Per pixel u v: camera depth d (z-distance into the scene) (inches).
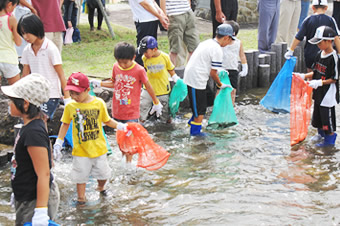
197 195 186.2
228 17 362.0
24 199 128.6
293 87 249.3
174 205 178.4
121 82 229.3
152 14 296.8
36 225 121.7
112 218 169.0
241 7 599.5
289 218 166.6
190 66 254.7
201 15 609.9
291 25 415.5
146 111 272.2
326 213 170.1
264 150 235.1
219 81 257.4
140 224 164.6
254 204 177.5
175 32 320.2
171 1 315.3
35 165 124.0
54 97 220.7
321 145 239.5
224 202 179.5
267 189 190.5
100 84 235.3
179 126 278.8
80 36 458.9
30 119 126.4
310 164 216.7
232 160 222.5
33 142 122.8
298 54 414.9
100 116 179.9
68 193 189.0
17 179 128.3
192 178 202.8
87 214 171.6
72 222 165.8
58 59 215.9
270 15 390.9
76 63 361.7
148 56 259.1
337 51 268.4
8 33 236.5
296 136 239.8
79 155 177.3
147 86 232.2
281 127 273.7
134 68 227.6
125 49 221.5
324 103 233.9
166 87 272.8
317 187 191.9
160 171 210.7
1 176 207.0
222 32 251.1
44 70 215.9
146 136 199.6
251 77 367.2
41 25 207.0
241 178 201.8
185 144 245.6
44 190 124.1
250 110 310.0
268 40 402.9
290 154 229.3
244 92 360.8
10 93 123.6
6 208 176.4
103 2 487.5
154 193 188.9
